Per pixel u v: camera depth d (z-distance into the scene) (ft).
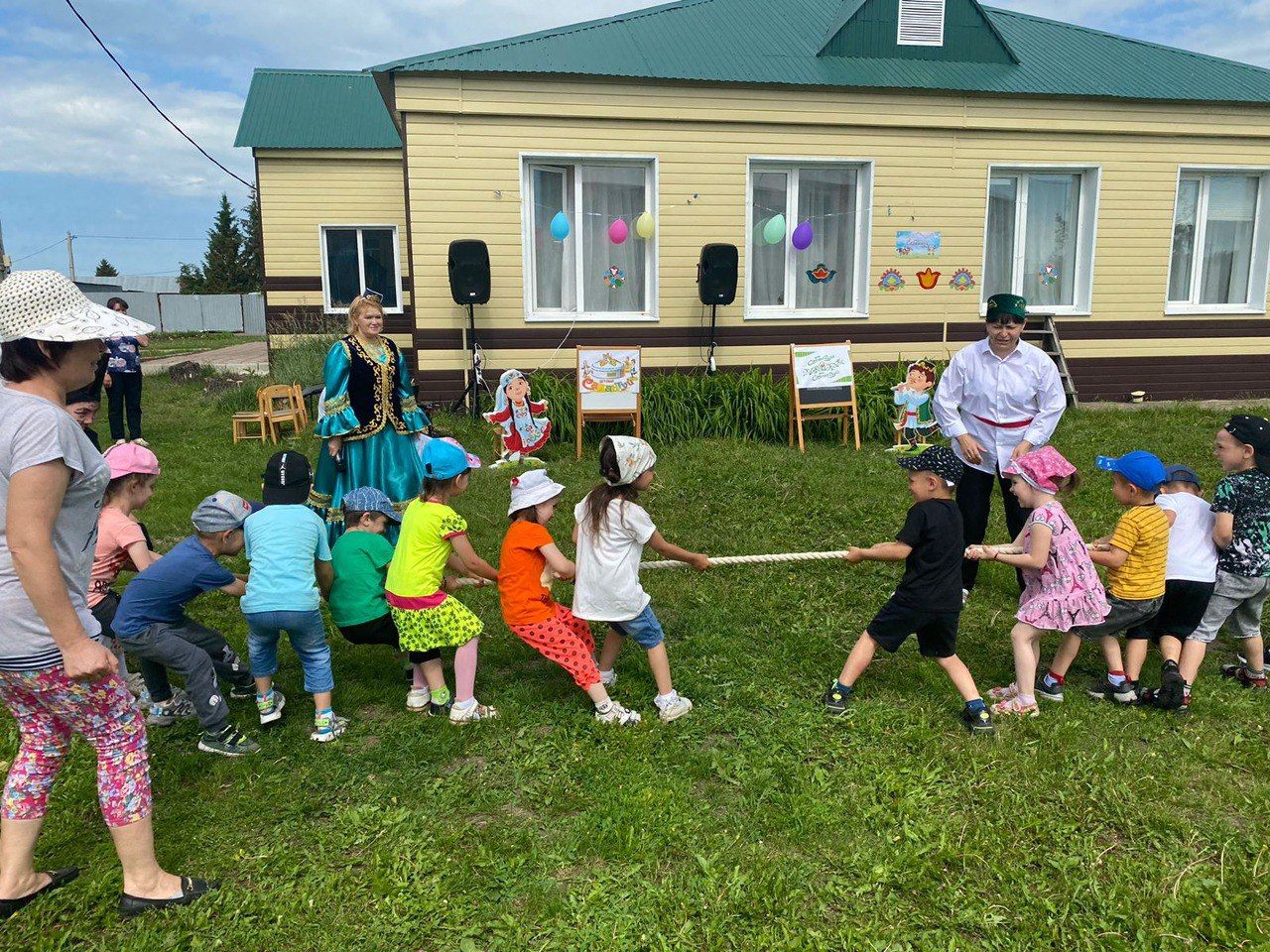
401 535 13.33
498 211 33.27
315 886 9.78
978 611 17.58
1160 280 39.09
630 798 11.13
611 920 9.18
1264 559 13.50
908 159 35.99
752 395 32.55
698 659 15.29
